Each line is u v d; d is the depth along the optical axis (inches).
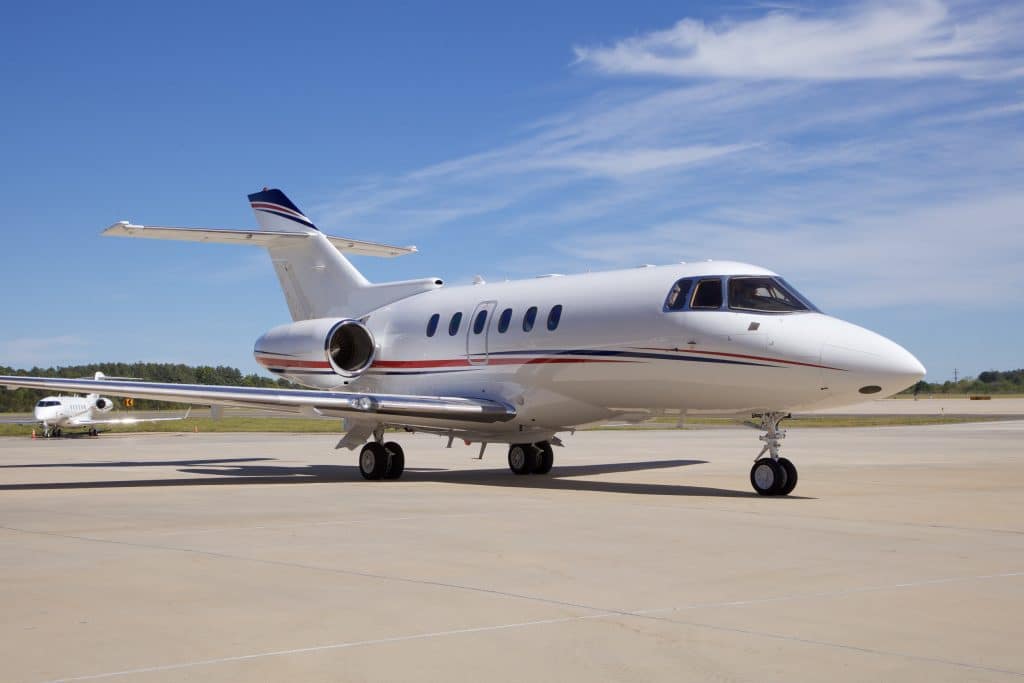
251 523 449.1
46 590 294.7
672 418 679.1
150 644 232.8
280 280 927.0
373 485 674.8
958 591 290.2
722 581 305.6
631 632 242.4
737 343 588.7
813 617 257.3
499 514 480.1
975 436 1393.9
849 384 561.9
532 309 712.4
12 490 637.9
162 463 956.6
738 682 202.5
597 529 422.9
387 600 279.4
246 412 3240.7
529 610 266.4
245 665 215.3
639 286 649.0
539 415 709.3
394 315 826.8
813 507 513.3
